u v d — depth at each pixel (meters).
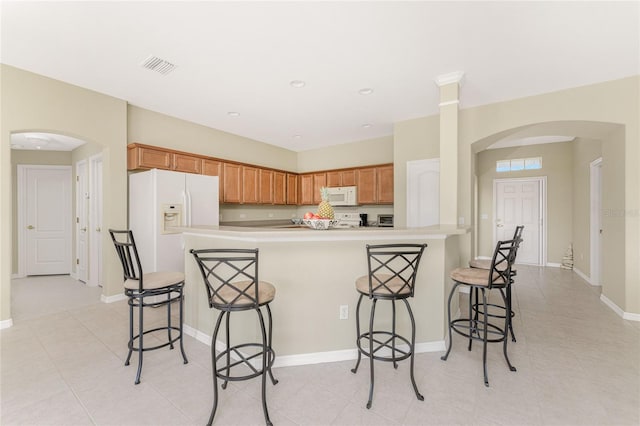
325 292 2.30
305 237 2.15
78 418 1.65
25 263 5.21
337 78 3.19
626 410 1.72
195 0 2.00
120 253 2.23
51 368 2.16
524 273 5.41
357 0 2.01
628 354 2.38
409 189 4.60
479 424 1.61
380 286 1.87
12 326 2.93
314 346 2.28
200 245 2.62
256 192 5.58
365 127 5.05
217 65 2.90
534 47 2.59
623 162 3.20
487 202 6.70
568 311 3.40
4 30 2.33
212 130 5.06
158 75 3.11
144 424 1.61
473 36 2.43
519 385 1.97
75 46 2.56
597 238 4.62
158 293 2.13
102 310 3.40
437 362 2.27
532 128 3.76
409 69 2.99
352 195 5.71
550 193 6.10
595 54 2.70
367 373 2.12
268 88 3.45
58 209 5.37
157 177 3.55
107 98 3.63
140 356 2.01
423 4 2.05
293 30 2.34
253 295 1.75
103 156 3.71
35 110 3.06
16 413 1.69
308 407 1.75
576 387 1.94
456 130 3.11
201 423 1.62
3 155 2.87
